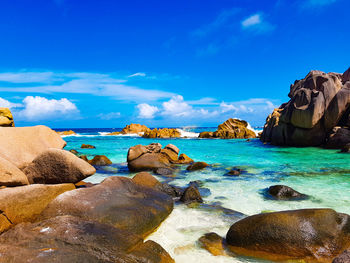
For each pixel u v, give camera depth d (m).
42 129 9.08
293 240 4.32
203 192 8.53
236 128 42.69
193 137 43.81
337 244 4.26
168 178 11.07
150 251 3.93
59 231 3.86
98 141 35.91
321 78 23.48
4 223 4.34
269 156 17.95
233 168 13.25
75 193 5.21
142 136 46.91
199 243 4.89
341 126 22.75
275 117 28.64
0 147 7.29
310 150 21.02
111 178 6.32
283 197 7.82
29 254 3.22
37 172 6.75
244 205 7.18
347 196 7.82
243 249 4.53
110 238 3.90
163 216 5.93
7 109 13.42
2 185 5.42
